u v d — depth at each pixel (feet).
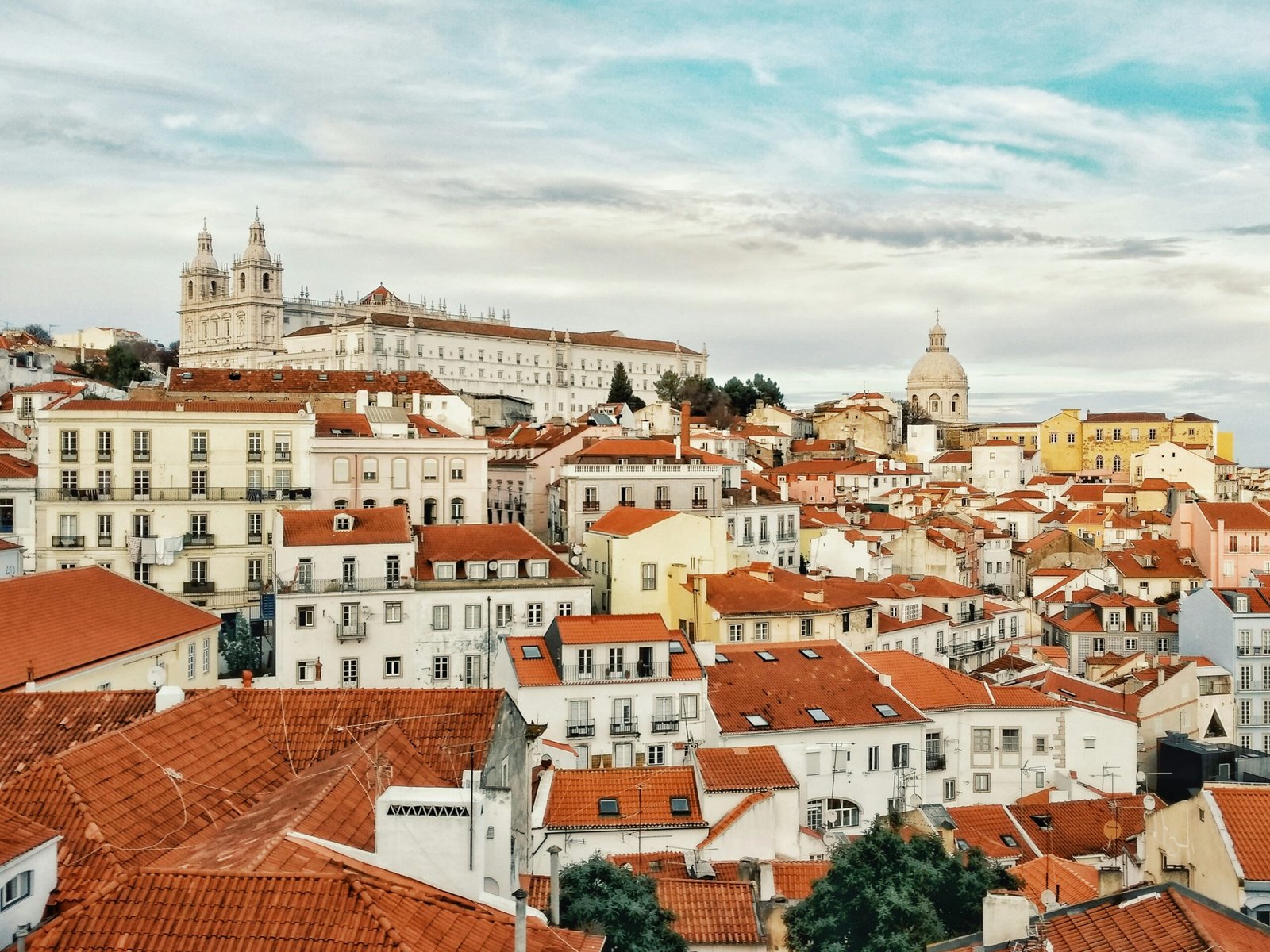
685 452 403.75
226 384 448.24
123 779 91.66
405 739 109.09
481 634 284.61
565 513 391.65
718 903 137.80
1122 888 148.87
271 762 107.45
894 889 131.44
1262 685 317.63
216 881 70.69
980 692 243.19
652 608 319.06
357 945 66.39
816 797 216.13
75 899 74.90
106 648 185.47
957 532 458.91
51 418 320.70
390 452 350.23
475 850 76.74
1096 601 376.68
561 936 76.69
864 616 307.78
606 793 180.04
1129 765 240.12
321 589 272.92
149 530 325.83
